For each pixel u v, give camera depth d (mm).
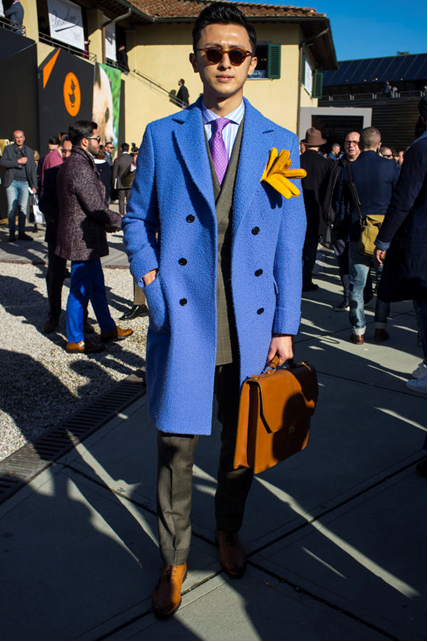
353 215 5008
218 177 1950
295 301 2072
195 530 2484
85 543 2404
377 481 2867
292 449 2105
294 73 21219
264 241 1989
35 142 14031
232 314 2041
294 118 21500
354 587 2135
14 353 4922
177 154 1954
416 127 3229
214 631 1935
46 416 3713
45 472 2953
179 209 1937
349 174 5094
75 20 17078
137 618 2002
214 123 1956
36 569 2244
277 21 20500
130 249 2053
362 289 5090
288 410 2014
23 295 7039
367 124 17938
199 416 1979
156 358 2078
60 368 4574
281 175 1928
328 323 5875
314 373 2168
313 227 7148
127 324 5828
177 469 2053
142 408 3756
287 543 2391
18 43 12891
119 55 20625
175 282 1979
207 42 1863
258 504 2676
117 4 18906
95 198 4602
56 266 5363
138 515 2598
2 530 2484
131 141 20266
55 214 5215
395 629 1935
